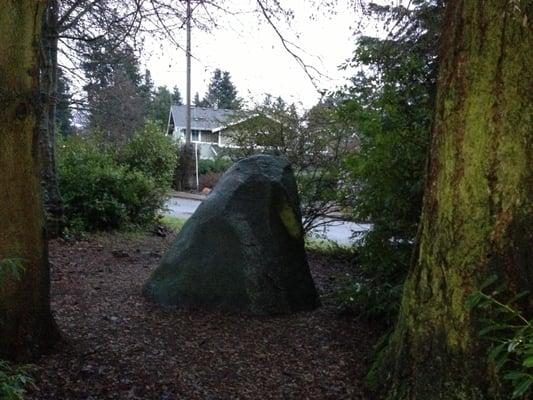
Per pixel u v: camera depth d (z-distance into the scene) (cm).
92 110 1280
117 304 543
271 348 456
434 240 330
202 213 569
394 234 498
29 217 379
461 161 315
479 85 307
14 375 286
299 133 929
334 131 851
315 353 448
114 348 429
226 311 531
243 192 562
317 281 734
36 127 377
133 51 840
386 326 504
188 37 807
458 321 313
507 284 300
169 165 1375
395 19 569
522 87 300
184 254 557
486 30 305
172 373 396
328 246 943
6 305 374
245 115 1002
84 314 507
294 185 598
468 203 312
